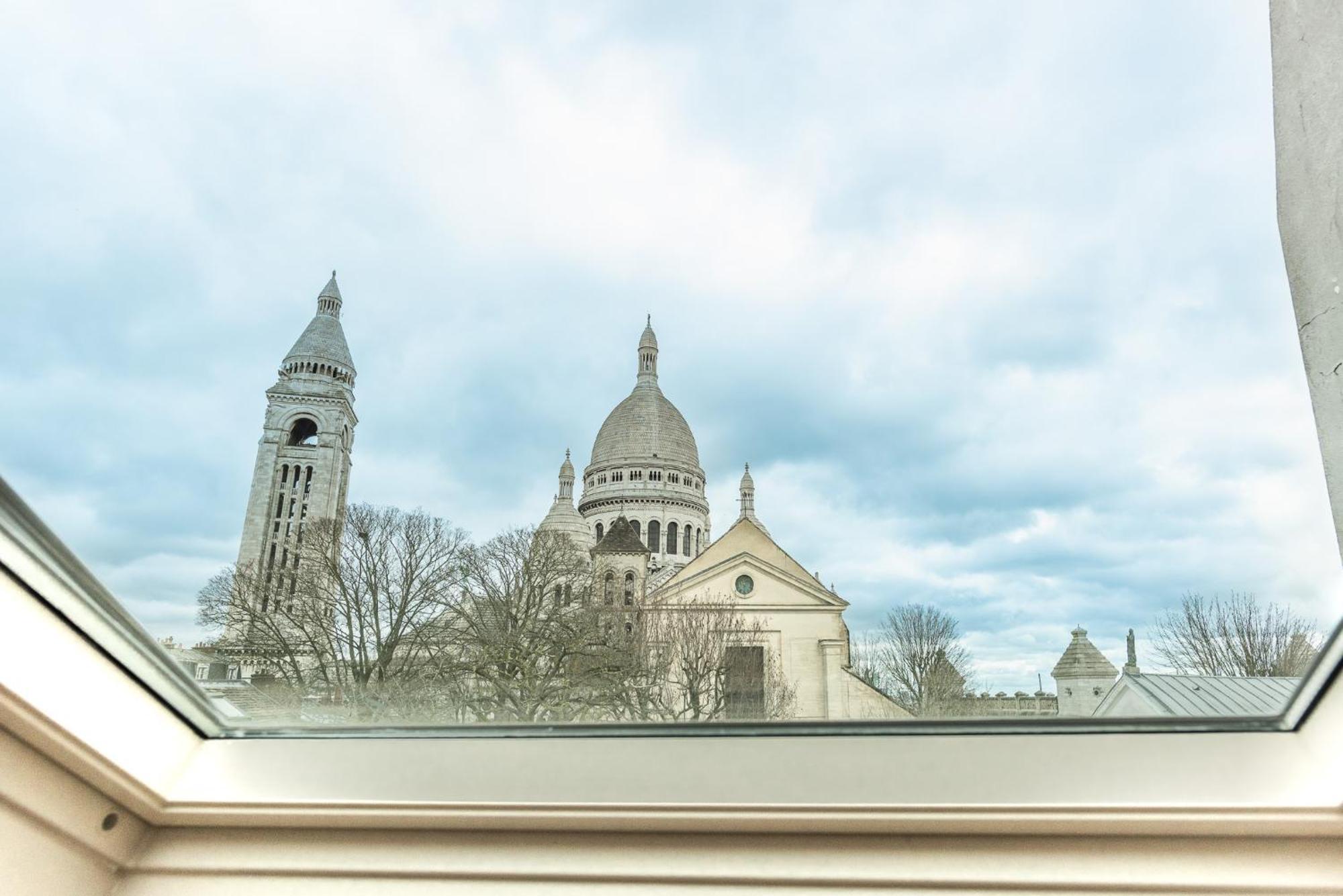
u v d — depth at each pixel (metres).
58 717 0.90
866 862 0.91
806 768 0.98
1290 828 0.85
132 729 1.00
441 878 0.97
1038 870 0.88
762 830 0.95
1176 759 0.92
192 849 1.03
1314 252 0.83
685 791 0.97
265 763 1.06
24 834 0.92
